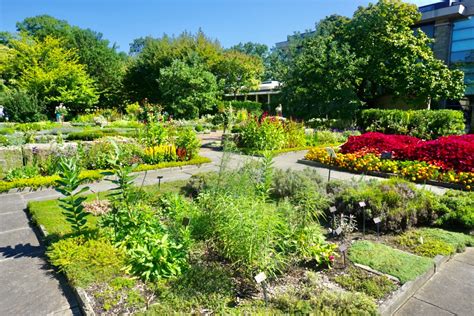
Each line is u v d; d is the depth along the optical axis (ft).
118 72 104.17
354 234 13.09
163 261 9.58
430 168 22.45
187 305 8.18
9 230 14.11
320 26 76.28
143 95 96.89
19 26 132.36
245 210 10.07
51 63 80.74
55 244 10.90
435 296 9.13
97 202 16.29
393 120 51.67
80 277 9.28
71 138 39.29
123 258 10.21
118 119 71.31
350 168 26.25
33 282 9.95
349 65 55.01
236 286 9.14
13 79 82.23
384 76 55.77
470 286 9.65
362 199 13.93
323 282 9.34
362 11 59.36
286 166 28.71
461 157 22.49
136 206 12.21
